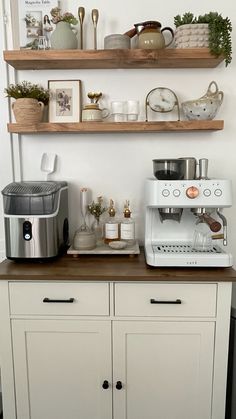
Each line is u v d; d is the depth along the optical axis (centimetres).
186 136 172
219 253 140
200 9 164
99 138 174
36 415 143
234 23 164
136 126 154
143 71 169
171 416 140
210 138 172
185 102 157
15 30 165
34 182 159
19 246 145
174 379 138
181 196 138
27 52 149
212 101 152
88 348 138
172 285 132
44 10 164
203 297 132
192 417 140
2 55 168
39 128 155
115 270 137
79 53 149
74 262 148
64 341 138
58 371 140
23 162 177
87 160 176
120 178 177
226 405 155
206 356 136
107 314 135
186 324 134
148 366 138
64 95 169
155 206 139
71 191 178
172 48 161
